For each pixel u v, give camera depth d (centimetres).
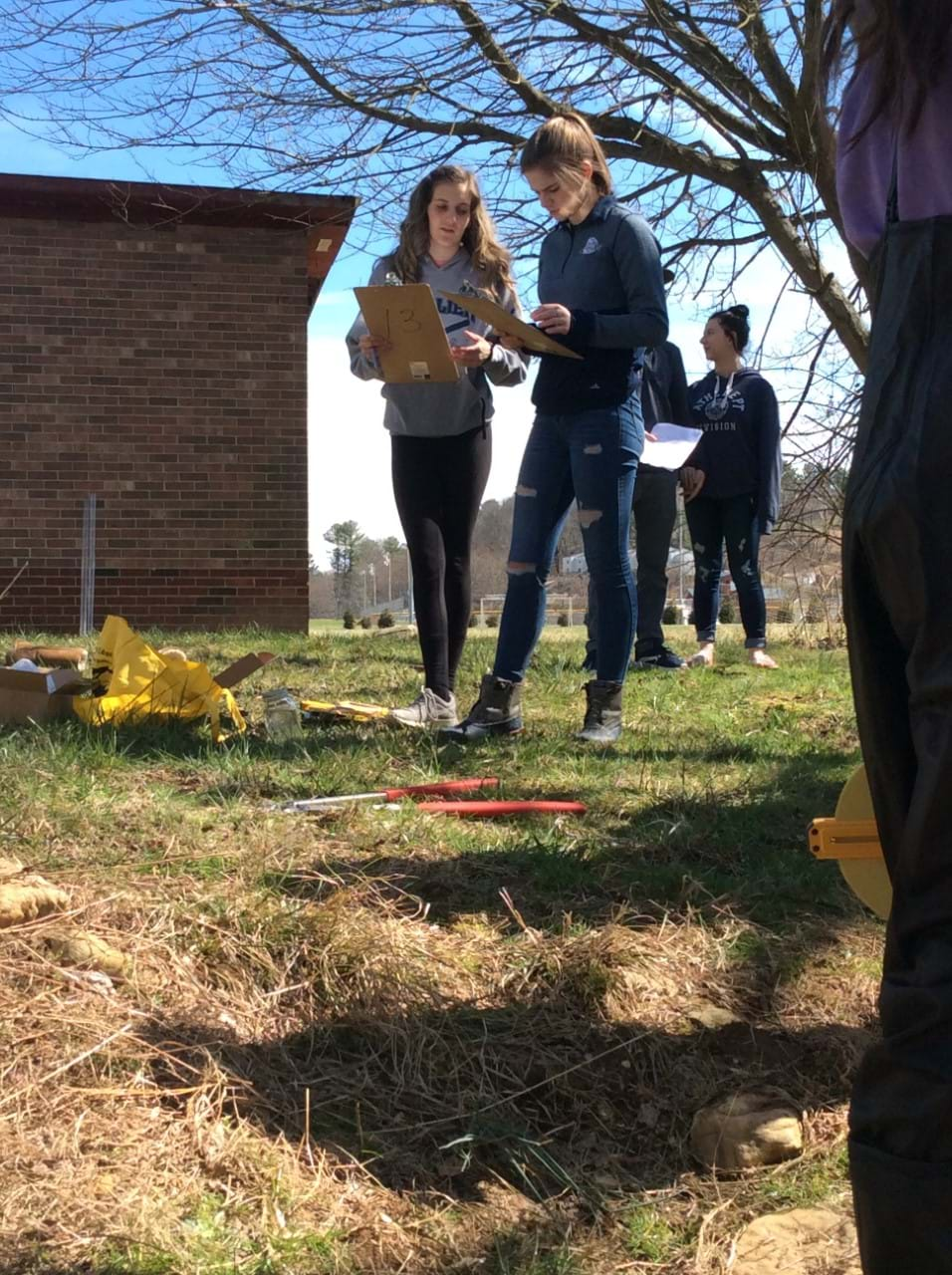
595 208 445
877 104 141
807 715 559
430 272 481
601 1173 211
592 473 447
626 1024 244
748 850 339
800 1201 202
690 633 1485
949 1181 121
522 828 348
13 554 1124
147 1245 171
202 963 249
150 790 357
